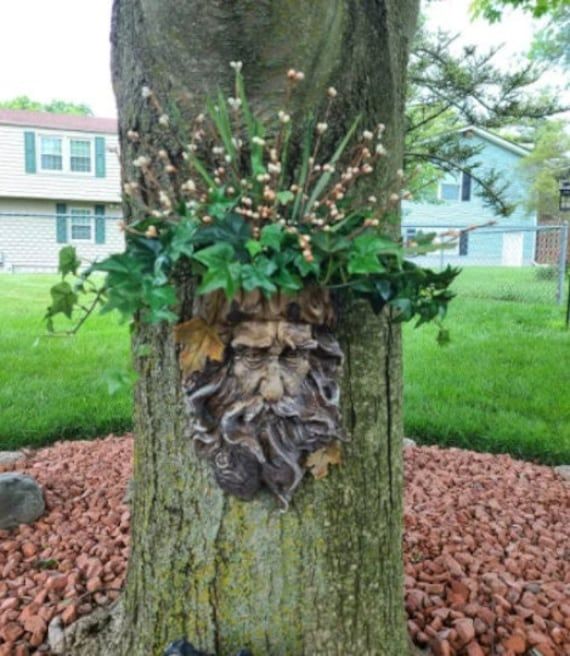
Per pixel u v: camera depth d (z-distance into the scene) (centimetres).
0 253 1501
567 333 624
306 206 107
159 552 135
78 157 1634
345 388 127
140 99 126
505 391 421
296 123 118
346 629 133
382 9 129
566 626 169
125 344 541
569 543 227
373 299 115
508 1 455
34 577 192
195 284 115
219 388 109
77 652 153
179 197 121
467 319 712
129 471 287
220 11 111
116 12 132
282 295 103
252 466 115
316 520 127
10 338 562
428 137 459
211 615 130
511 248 1580
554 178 1515
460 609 173
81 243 1622
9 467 296
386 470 138
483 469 308
